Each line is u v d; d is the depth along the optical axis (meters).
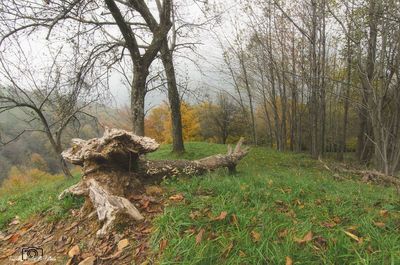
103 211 3.98
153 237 3.49
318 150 18.73
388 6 9.62
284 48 20.88
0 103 9.16
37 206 5.57
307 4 16.55
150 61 8.91
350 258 2.88
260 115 32.28
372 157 18.52
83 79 8.94
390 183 8.91
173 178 5.56
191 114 30.28
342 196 4.92
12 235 4.79
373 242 3.13
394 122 12.98
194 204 4.04
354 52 12.19
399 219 3.80
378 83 11.72
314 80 16.62
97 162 4.80
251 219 3.56
